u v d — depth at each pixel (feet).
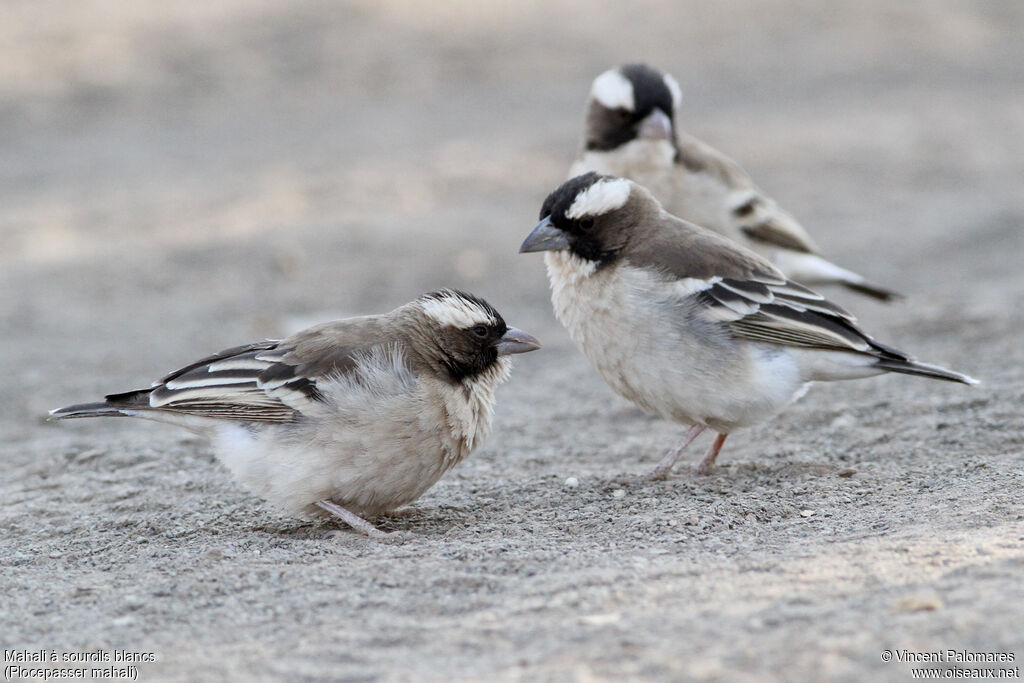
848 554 28.30
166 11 146.20
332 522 36.11
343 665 23.81
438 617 26.35
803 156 107.14
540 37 149.48
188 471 42.04
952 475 36.52
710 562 28.76
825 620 23.70
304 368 34.01
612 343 38.78
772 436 44.09
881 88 136.98
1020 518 30.73
